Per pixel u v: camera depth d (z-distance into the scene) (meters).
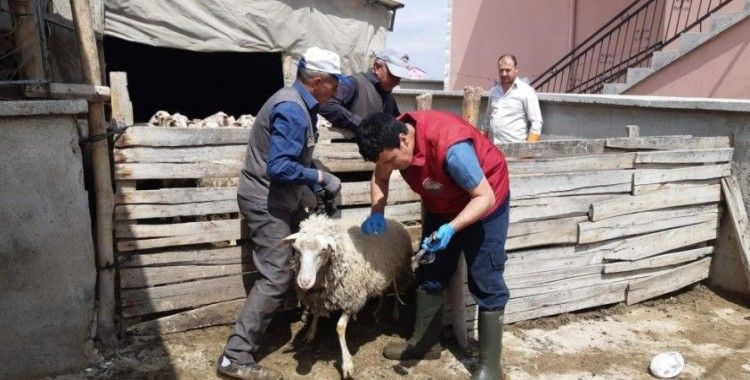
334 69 3.57
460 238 3.72
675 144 5.29
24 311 3.55
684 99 5.86
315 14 8.02
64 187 3.54
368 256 3.81
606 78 10.16
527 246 4.60
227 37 7.32
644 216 5.07
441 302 3.99
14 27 4.13
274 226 3.71
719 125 5.55
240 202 3.75
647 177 5.01
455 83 15.14
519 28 13.36
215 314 4.21
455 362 4.09
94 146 3.72
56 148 3.48
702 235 5.43
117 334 3.99
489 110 7.22
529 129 7.01
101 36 6.55
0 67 4.71
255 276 4.28
